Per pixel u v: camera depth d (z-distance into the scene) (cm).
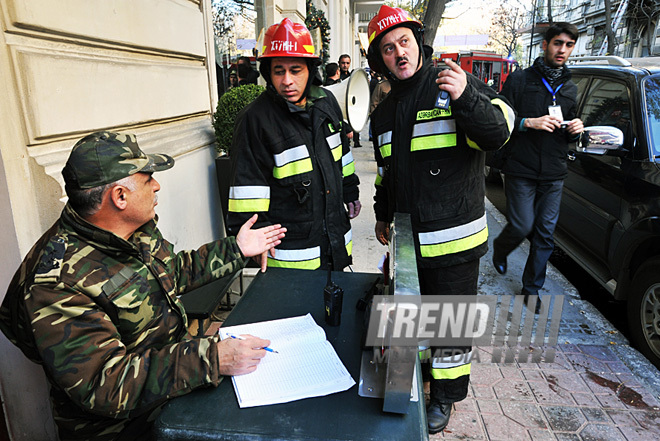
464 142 193
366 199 595
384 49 189
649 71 358
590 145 309
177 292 165
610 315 363
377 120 213
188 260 169
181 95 302
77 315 120
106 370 117
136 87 239
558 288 377
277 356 135
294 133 216
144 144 246
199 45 336
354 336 149
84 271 126
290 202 223
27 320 119
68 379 116
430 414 222
